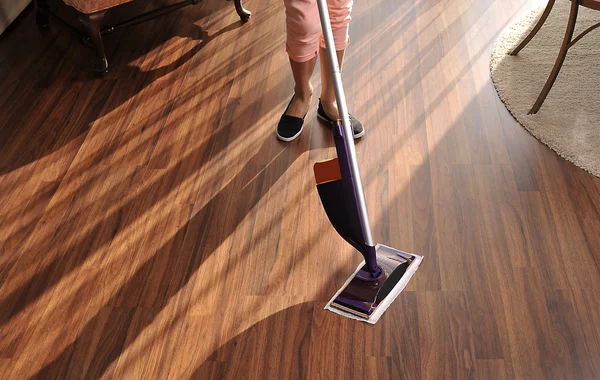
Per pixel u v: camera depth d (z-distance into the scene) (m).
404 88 2.59
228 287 1.90
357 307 1.81
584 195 2.13
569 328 1.75
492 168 2.23
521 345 1.72
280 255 1.98
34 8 3.17
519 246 1.97
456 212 2.09
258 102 2.56
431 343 1.73
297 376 1.68
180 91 2.64
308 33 2.16
